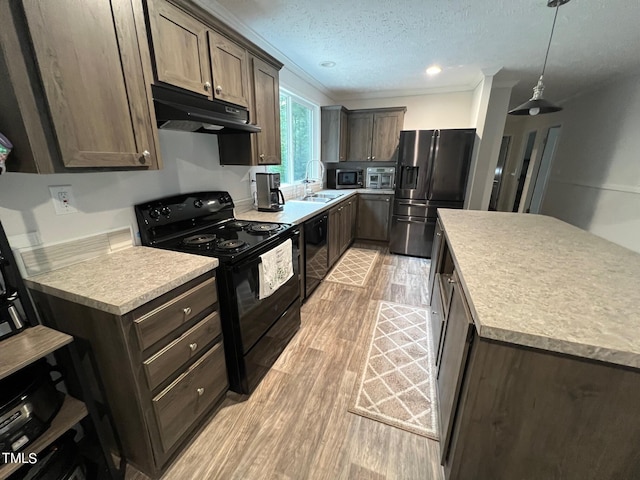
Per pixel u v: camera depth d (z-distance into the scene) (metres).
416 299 2.84
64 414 1.03
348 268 3.64
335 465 1.29
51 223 1.25
